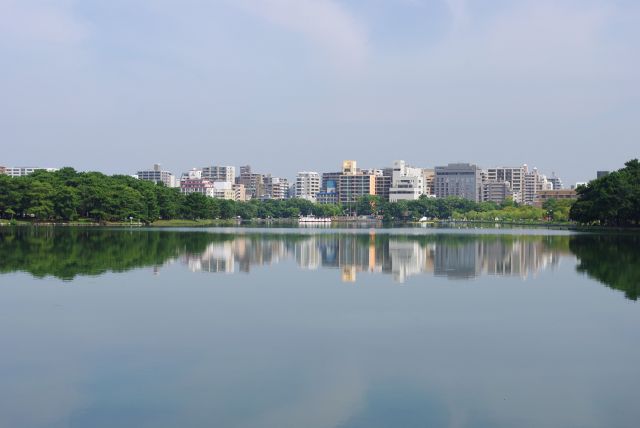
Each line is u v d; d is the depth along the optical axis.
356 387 28.91
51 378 30.05
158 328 40.25
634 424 24.89
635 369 31.77
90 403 26.89
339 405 26.72
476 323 42.12
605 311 46.41
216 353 34.34
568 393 28.28
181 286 58.25
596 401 27.30
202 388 28.70
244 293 54.44
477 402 27.16
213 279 63.31
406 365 32.38
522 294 54.38
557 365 32.44
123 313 44.97
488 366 32.19
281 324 41.66
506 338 37.97
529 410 26.30
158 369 31.45
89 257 84.00
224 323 41.81
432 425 24.69
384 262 82.31
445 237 156.75
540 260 85.06
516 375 30.80
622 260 84.62
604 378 30.34
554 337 38.28
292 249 105.62
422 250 104.75
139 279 62.62
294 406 26.59
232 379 29.97
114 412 25.95
